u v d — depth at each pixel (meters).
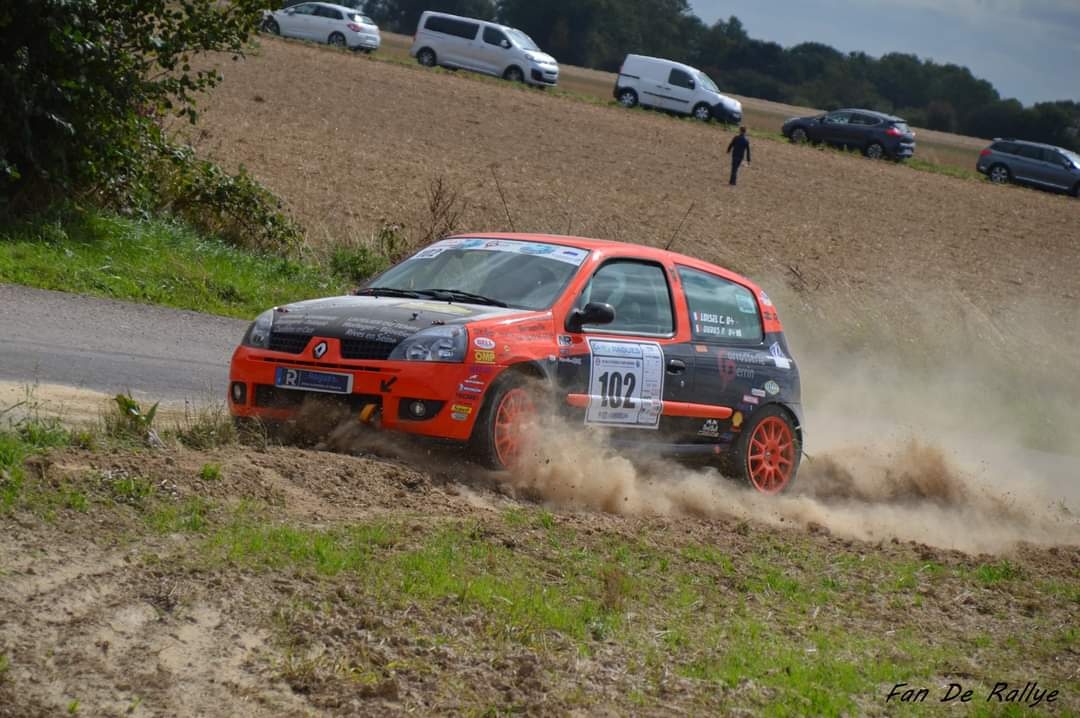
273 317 18.72
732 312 21.89
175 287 33.81
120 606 11.21
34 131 35.06
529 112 105.81
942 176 116.25
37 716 9.52
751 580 15.37
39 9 33.84
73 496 13.14
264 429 17.86
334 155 68.12
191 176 40.44
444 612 12.24
